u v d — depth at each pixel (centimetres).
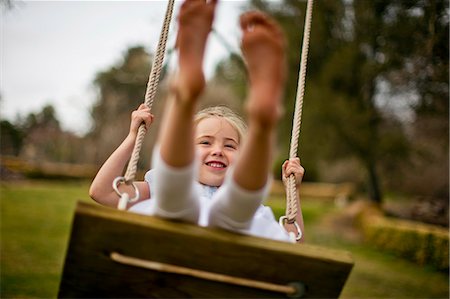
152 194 214
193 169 141
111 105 2633
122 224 141
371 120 1326
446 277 802
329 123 1332
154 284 151
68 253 145
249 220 150
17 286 577
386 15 1073
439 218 1136
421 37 829
